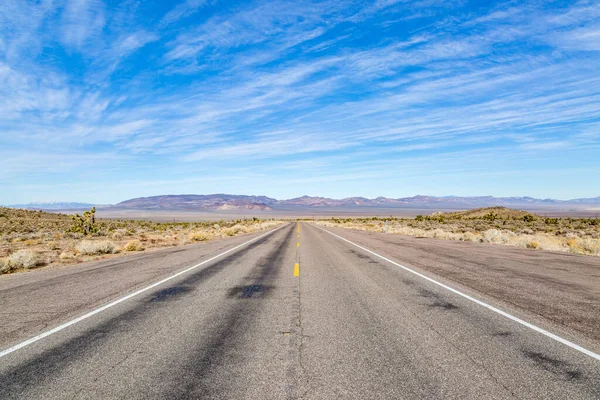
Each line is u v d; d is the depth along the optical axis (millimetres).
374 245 19641
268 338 4809
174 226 64812
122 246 21609
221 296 7461
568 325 5277
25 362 4078
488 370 3752
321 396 3217
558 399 3168
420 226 53594
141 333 5074
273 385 3441
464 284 8477
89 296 7602
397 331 5070
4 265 12672
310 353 4254
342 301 6930
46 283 9352
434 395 3229
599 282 8602
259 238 26984
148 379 3598
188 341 4715
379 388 3365
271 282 9016
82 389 3412
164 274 10438
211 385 3453
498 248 17594
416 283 8703
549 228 45188
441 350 4324
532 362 3953
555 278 9156
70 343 4695
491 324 5359
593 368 3791
